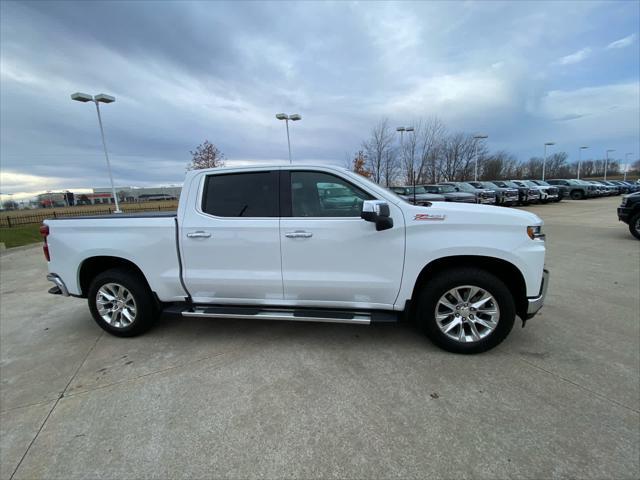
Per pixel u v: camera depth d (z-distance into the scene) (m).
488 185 22.27
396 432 2.25
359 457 2.06
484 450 2.08
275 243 3.28
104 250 3.62
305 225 3.21
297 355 3.28
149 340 3.72
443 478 1.90
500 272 3.26
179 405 2.60
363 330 3.79
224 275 3.42
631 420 2.29
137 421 2.44
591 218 14.42
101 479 1.97
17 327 4.27
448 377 2.84
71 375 3.08
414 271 3.11
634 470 1.91
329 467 2.00
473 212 3.03
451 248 3.01
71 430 2.38
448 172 38.50
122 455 2.14
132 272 3.71
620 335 3.49
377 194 3.17
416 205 3.31
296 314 3.35
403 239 3.09
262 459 2.07
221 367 3.12
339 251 3.19
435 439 2.18
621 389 2.62
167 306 3.82
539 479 1.88
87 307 5.02
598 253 7.38
